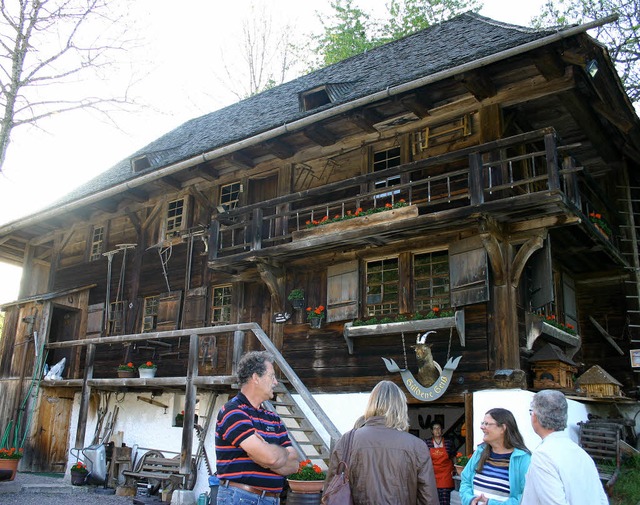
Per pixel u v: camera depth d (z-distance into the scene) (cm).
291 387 1156
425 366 973
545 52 920
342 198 1216
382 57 1397
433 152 1119
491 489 444
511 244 996
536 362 985
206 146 1384
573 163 988
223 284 1353
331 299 1141
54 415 1452
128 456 1286
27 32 1250
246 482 365
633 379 1188
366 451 366
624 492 802
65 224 1731
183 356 1370
